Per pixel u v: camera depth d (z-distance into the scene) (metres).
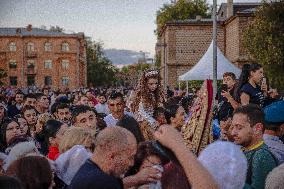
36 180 3.64
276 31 33.97
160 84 7.66
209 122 4.32
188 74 18.62
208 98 4.33
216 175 3.07
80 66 92.88
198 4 70.81
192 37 51.72
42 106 12.40
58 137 6.41
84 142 5.19
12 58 88.69
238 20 45.78
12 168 3.70
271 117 4.75
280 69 33.78
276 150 4.70
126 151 3.56
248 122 4.34
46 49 88.88
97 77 103.88
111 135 3.56
